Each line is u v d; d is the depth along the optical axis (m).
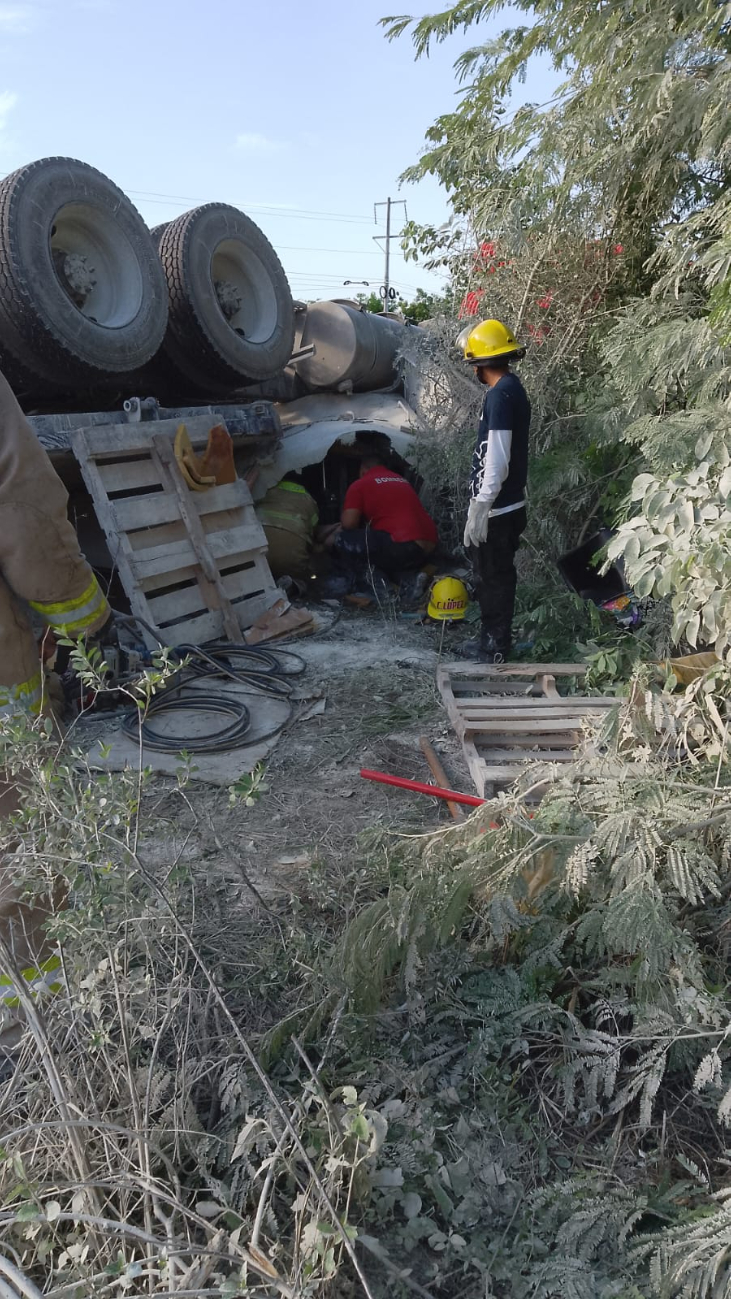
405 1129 1.97
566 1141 2.02
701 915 2.37
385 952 2.23
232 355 6.61
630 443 5.25
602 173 5.39
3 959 1.76
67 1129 1.65
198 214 6.46
